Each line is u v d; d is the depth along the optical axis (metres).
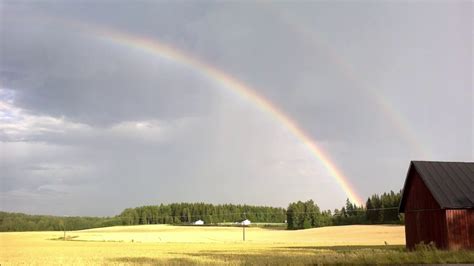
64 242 103.50
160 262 35.53
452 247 38.94
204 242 102.25
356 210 183.12
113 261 38.75
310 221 180.62
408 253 33.09
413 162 43.53
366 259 30.56
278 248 62.47
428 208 41.66
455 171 43.16
